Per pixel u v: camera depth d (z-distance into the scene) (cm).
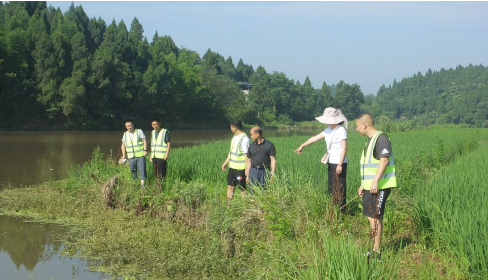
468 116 16262
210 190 1105
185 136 5441
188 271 701
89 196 1158
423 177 1393
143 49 8062
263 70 15738
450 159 2000
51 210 1075
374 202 611
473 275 552
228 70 16925
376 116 16188
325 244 528
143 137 1202
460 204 743
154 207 1003
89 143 3519
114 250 786
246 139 980
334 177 836
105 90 6438
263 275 605
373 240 558
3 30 6341
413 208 852
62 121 5981
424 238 696
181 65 8788
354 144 2542
